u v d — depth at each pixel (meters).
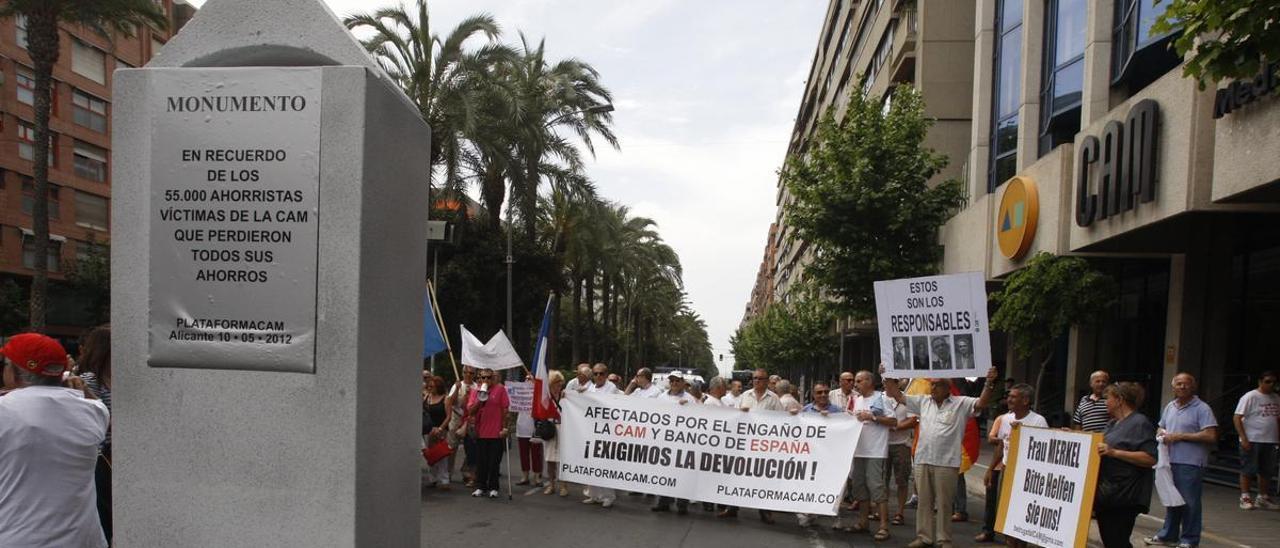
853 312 17.73
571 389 11.45
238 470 3.58
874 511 10.88
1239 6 5.54
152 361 3.62
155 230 3.63
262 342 3.57
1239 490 11.78
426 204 4.40
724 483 9.84
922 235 17.50
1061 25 17.22
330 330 3.55
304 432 3.55
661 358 96.06
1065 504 6.61
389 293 3.90
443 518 9.39
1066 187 14.64
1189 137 10.69
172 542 3.60
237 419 3.59
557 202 34.78
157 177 3.63
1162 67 13.98
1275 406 10.30
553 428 11.10
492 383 10.98
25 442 3.56
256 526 3.56
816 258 18.42
